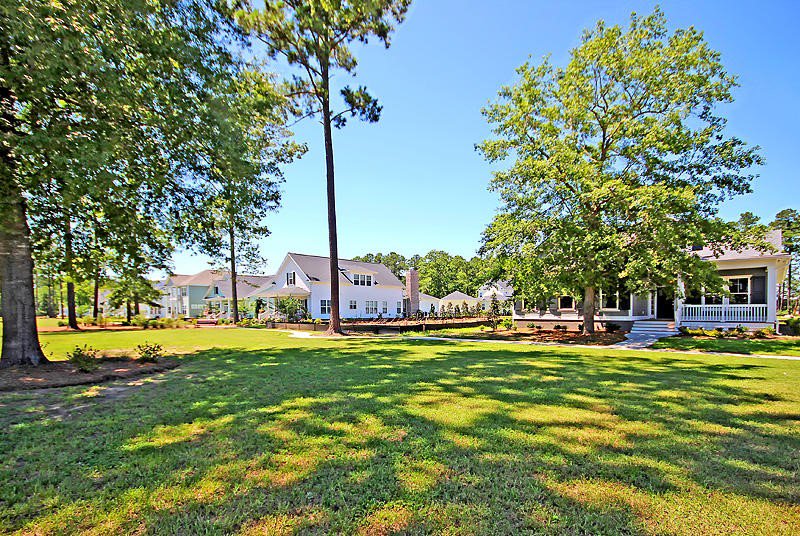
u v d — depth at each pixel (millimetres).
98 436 3898
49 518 2406
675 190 11203
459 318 32469
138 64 7215
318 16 15453
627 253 12227
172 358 9742
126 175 7754
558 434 3857
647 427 4074
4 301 7895
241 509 2502
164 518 2402
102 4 6414
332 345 13344
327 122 17797
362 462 3197
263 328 25438
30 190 7215
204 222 9852
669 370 7625
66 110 7004
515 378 6789
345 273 34312
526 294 14734
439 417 4434
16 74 6020
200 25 8266
